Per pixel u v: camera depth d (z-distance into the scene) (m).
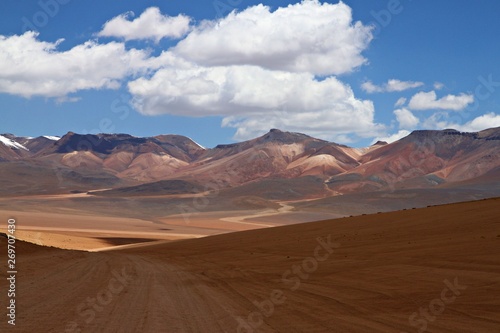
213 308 16.86
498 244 27.70
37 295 18.70
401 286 20.22
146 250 68.75
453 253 26.84
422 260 26.17
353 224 57.91
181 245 72.44
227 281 25.80
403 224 49.03
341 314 15.80
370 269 25.77
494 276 19.92
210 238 80.62
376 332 13.26
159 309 16.33
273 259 37.69
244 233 76.19
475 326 13.70
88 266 34.31
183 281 25.81
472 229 37.34
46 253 44.88
